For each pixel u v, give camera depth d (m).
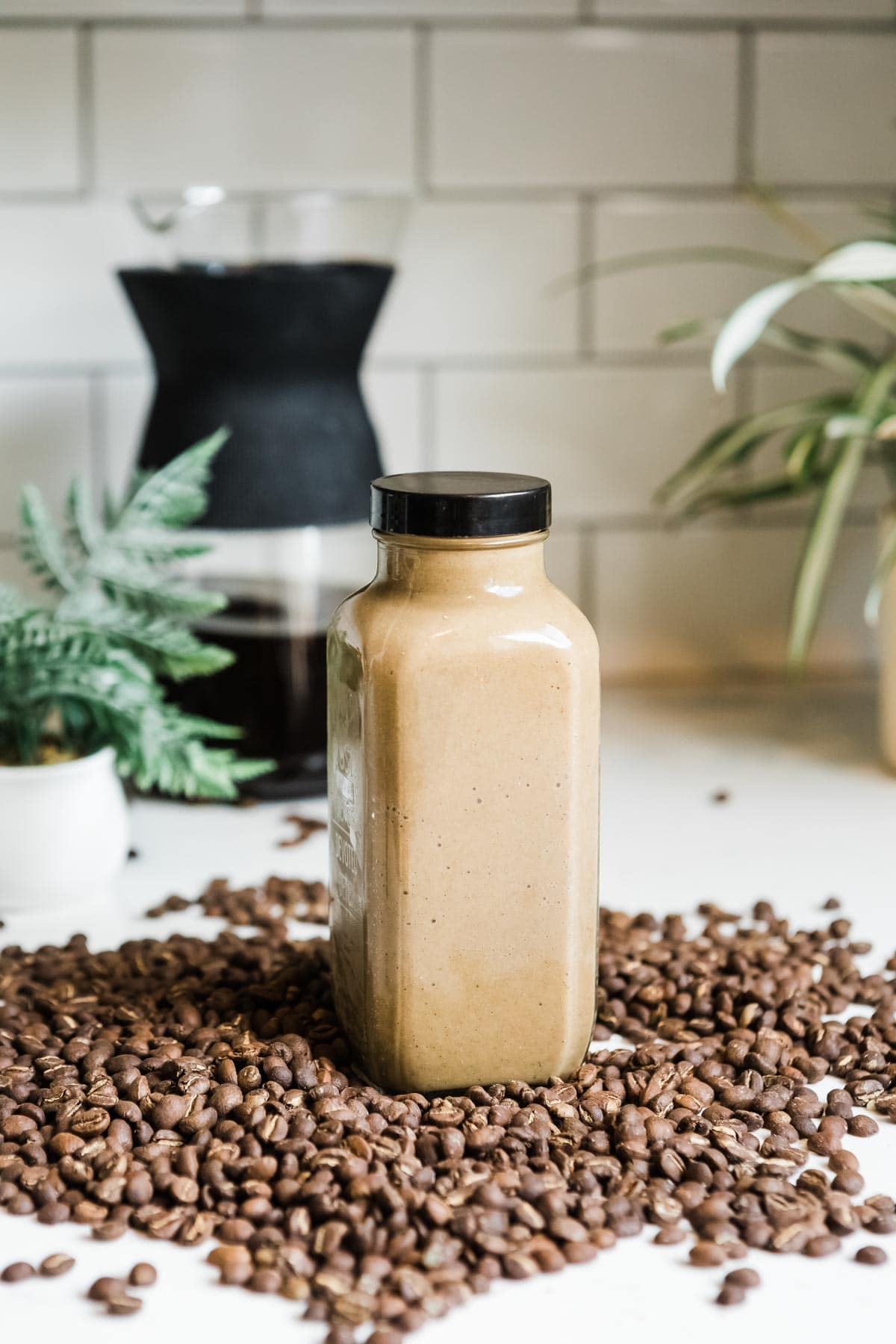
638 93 1.19
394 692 0.82
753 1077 0.85
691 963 0.92
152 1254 0.79
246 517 1.05
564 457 1.22
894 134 1.21
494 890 0.83
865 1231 0.80
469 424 1.21
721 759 1.14
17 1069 0.85
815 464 1.13
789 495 1.18
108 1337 0.76
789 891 1.00
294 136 1.17
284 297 1.02
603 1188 0.81
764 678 1.27
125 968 0.93
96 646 0.98
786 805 1.09
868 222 1.22
